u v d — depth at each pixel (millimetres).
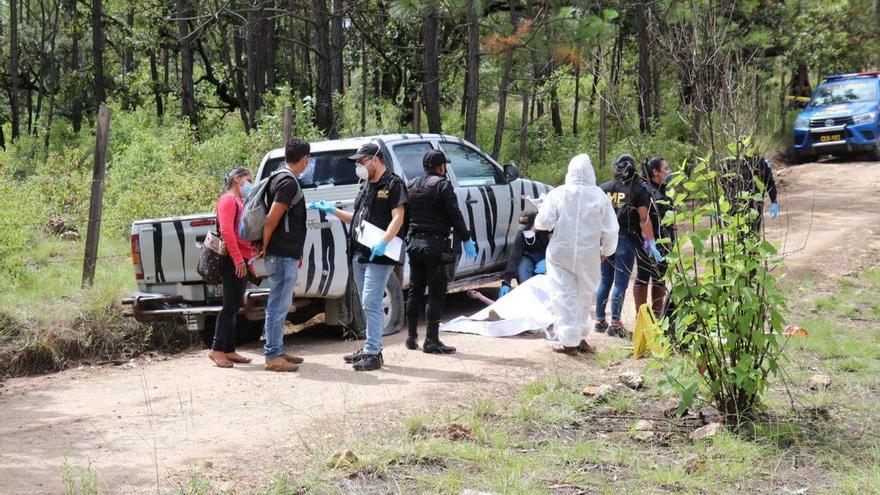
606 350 8719
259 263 8852
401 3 16594
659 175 9016
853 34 34000
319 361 8609
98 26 28328
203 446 6023
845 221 17234
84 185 16266
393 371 8062
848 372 7863
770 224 17031
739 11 22078
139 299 9156
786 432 6086
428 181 8547
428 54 19078
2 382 8500
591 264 8531
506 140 26453
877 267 12859
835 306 10398
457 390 7363
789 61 31297
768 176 10633
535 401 6906
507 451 5770
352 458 5449
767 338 6223
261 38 27078
